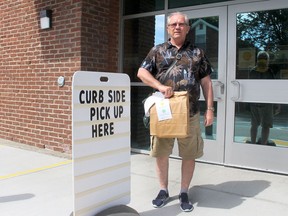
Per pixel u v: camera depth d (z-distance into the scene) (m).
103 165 3.00
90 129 2.88
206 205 3.78
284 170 4.77
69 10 5.78
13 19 6.71
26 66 6.53
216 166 5.20
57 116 6.06
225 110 5.17
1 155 5.92
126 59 6.32
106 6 6.02
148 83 3.62
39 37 6.25
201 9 5.39
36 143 6.45
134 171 5.00
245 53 5.01
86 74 2.84
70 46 5.79
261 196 4.02
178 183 4.48
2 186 4.42
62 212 3.66
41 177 4.78
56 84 6.02
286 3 4.68
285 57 4.73
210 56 5.32
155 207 3.75
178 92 3.47
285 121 4.73
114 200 3.12
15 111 6.81
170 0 5.73
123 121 3.18
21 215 3.59
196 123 3.71
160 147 3.73
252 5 4.93
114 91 3.09
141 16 6.06
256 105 4.94
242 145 5.05
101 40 5.96
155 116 3.46
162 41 5.84
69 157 5.79
